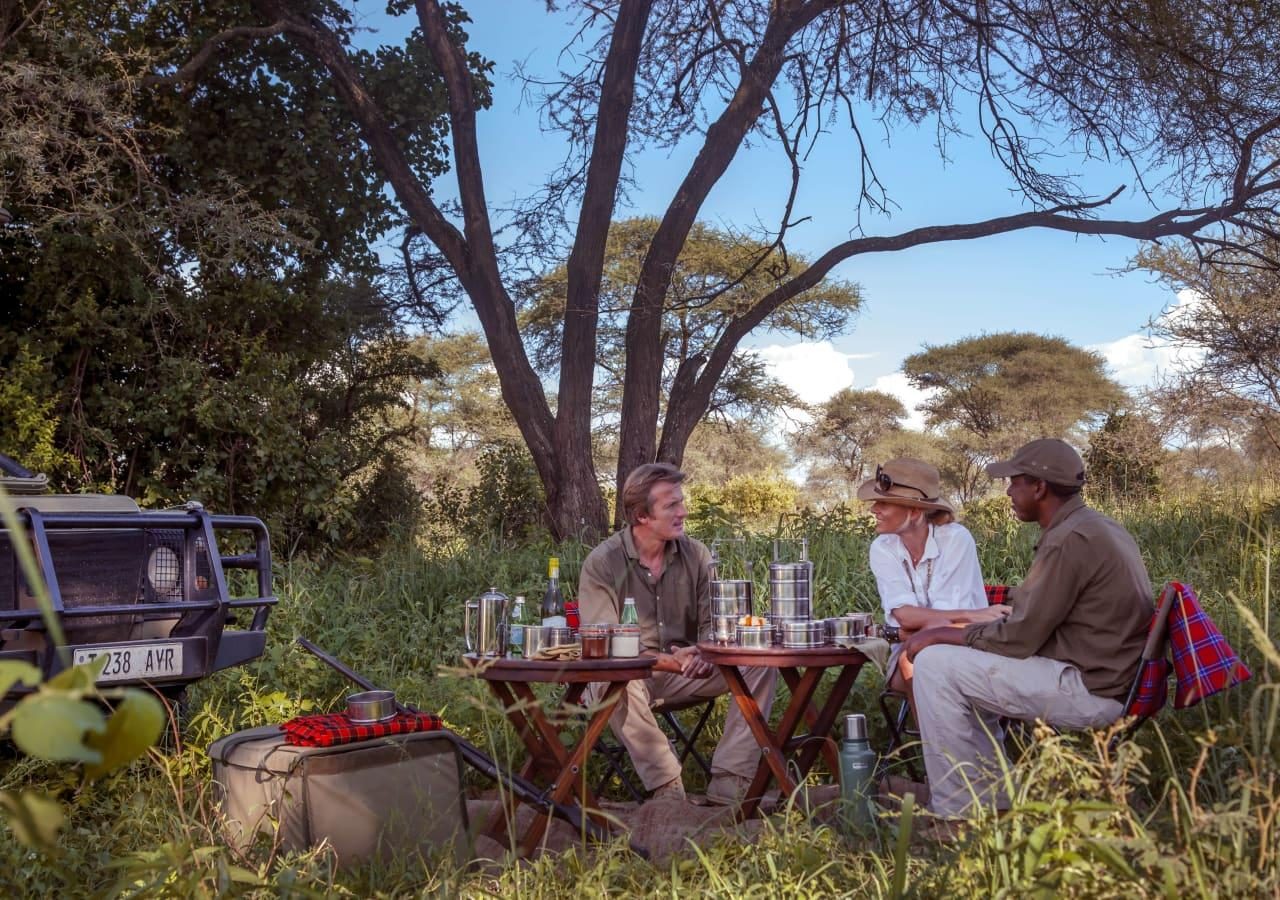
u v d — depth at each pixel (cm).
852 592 827
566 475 1459
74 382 1247
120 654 475
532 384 1495
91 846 355
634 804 476
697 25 1562
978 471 4222
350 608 839
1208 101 1358
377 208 1576
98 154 1234
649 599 489
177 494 1284
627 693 467
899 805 412
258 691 626
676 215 1499
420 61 1580
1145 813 324
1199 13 1346
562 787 397
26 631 477
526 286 1697
